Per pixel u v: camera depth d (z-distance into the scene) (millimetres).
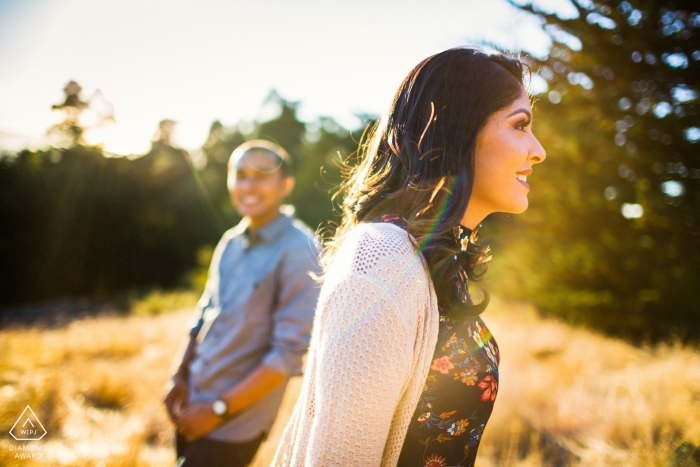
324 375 728
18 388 3809
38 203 15602
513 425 3174
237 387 1831
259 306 1964
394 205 921
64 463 2697
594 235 7055
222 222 21062
